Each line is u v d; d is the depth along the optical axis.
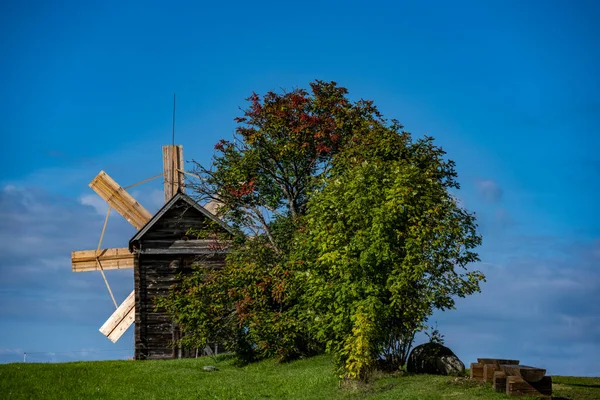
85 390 27.75
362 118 39.41
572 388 21.41
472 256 26.50
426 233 25.25
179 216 40.94
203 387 28.19
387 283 24.83
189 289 36.34
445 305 25.28
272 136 39.31
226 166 40.22
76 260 45.19
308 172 39.31
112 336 43.16
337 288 25.28
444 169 32.25
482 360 22.22
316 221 27.45
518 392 19.34
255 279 34.62
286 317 33.38
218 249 39.09
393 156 32.34
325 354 33.47
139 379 30.38
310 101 40.09
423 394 21.19
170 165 47.44
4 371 31.80
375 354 25.08
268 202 40.12
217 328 35.66
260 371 32.25
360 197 25.91
